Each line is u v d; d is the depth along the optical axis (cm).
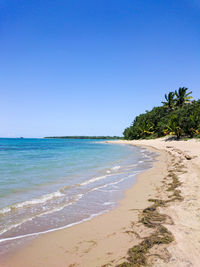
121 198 714
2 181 993
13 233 444
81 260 332
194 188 730
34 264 329
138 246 350
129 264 304
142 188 845
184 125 4928
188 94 6944
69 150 3950
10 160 2028
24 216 544
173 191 720
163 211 520
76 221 509
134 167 1495
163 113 7250
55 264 326
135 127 8756
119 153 3045
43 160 2034
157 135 6975
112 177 1111
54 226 480
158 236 380
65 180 1038
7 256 354
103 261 323
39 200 690
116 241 387
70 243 393
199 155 1762
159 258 312
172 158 1923
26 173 1240
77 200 695
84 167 1511
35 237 425
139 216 512
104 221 500
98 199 705
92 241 396
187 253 322
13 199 698
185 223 437
